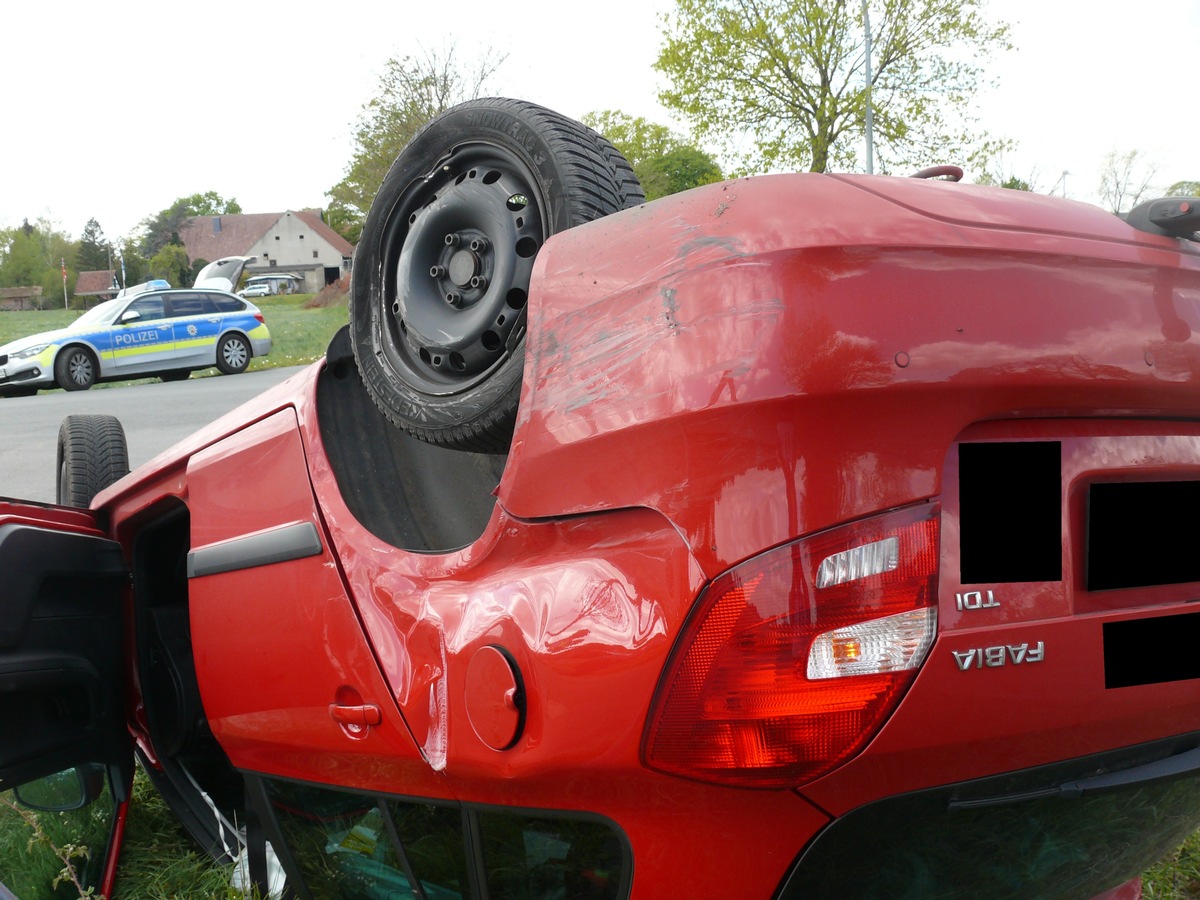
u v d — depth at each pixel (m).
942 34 29.75
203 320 20.00
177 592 2.79
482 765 1.50
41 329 57.91
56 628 2.41
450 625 1.58
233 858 2.47
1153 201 1.51
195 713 2.67
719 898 1.34
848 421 1.21
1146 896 2.28
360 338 2.14
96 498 2.77
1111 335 1.35
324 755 1.91
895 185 1.42
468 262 1.95
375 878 1.93
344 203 33.00
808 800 1.27
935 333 1.24
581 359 1.43
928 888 1.37
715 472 1.25
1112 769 1.40
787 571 1.21
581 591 1.38
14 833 2.33
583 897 1.49
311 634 1.89
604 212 1.86
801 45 30.45
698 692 1.26
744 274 1.26
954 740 1.25
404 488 2.13
